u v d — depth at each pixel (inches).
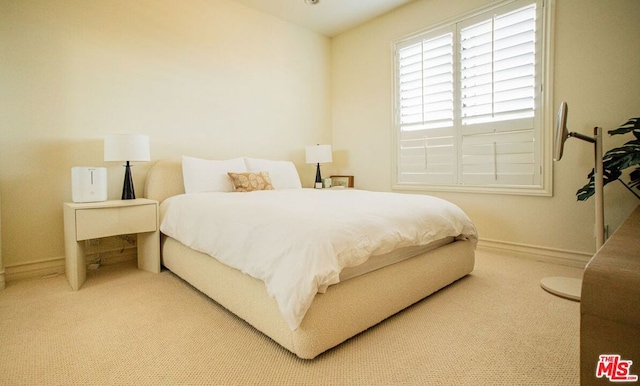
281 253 50.8
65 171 92.7
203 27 120.6
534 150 101.0
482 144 112.4
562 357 49.8
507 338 55.6
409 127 134.8
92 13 96.0
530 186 102.2
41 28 87.9
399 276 64.3
